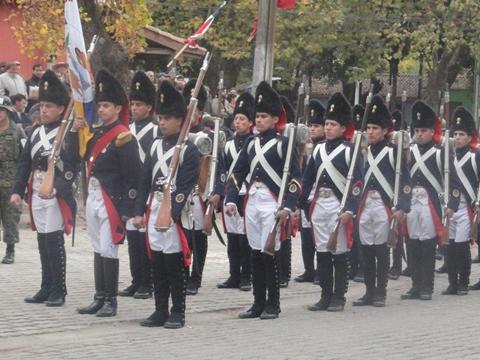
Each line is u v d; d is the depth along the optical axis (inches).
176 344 413.7
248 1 1302.9
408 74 1831.9
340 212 505.0
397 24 1391.5
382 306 530.3
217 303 524.7
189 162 449.4
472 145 596.7
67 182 486.0
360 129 536.1
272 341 422.3
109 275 470.3
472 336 441.7
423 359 391.2
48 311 477.7
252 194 478.0
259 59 789.9
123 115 474.0
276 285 481.4
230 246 565.9
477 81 1612.9
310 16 1325.0
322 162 512.4
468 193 587.5
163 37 1088.2
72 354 391.2
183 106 453.7
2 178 600.4
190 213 455.2
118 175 468.4
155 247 449.4
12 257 608.7
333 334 441.4
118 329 445.4
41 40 869.8
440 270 677.3
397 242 568.1
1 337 421.7
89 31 846.5
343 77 1581.0
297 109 478.3
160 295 453.4
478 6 1343.5
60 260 488.4
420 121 568.7
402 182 535.2
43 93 490.6
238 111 558.6
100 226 469.7
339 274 512.1
